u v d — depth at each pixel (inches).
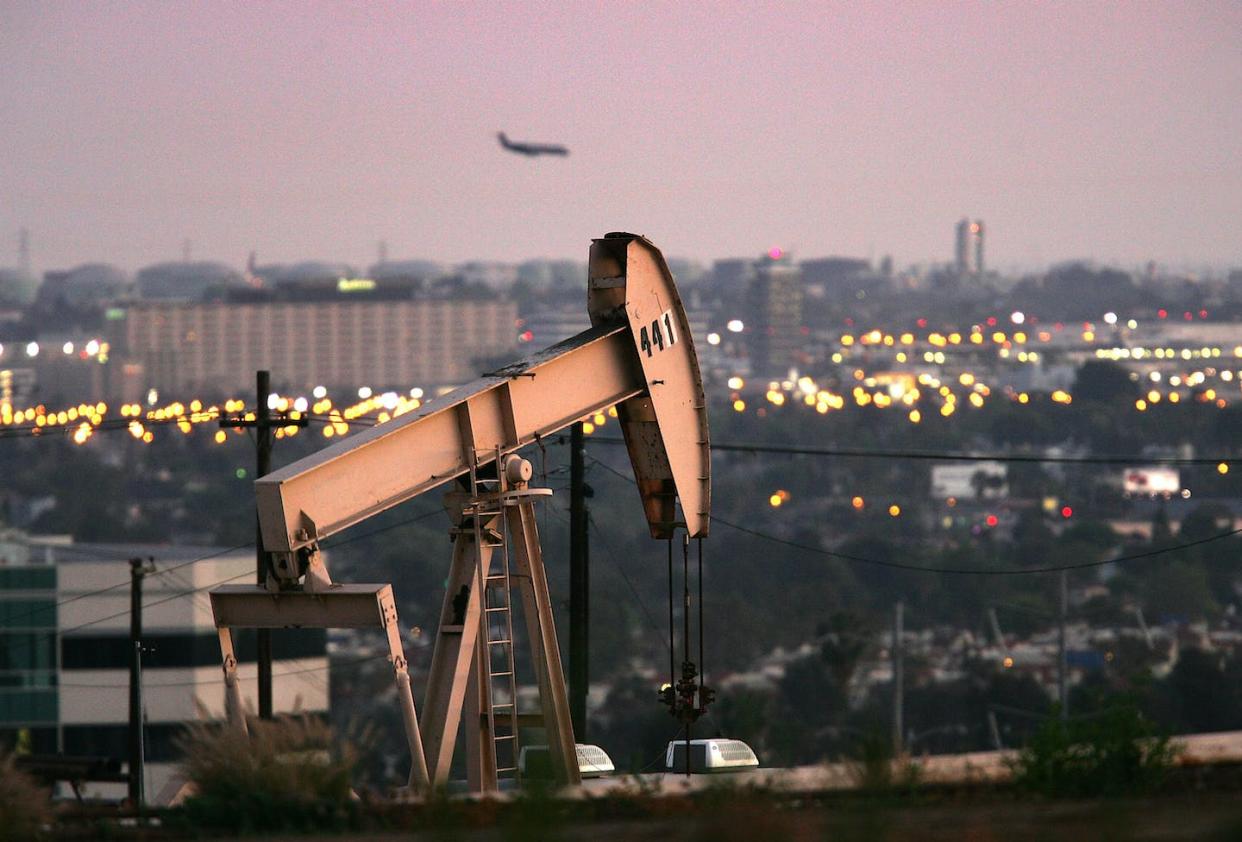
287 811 2620.6
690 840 2263.8
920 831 2244.1
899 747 2773.1
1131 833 2098.9
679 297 4222.4
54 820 2679.6
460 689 3656.5
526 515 3836.1
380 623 3435.0
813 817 2407.7
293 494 3427.7
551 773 3777.1
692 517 4249.5
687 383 4239.7
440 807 2578.7
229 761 2716.5
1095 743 2696.9
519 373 3811.5
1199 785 2706.7
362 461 3548.2
